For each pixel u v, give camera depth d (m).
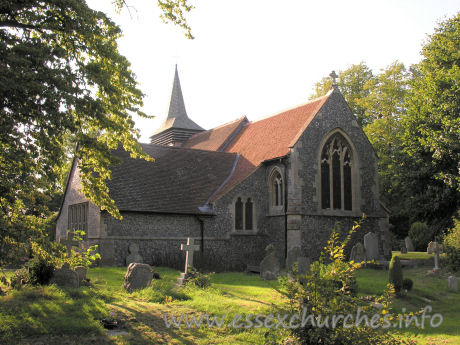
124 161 25.53
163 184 25.33
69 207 26.58
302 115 27.72
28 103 10.52
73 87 11.34
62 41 12.55
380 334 7.60
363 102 42.38
